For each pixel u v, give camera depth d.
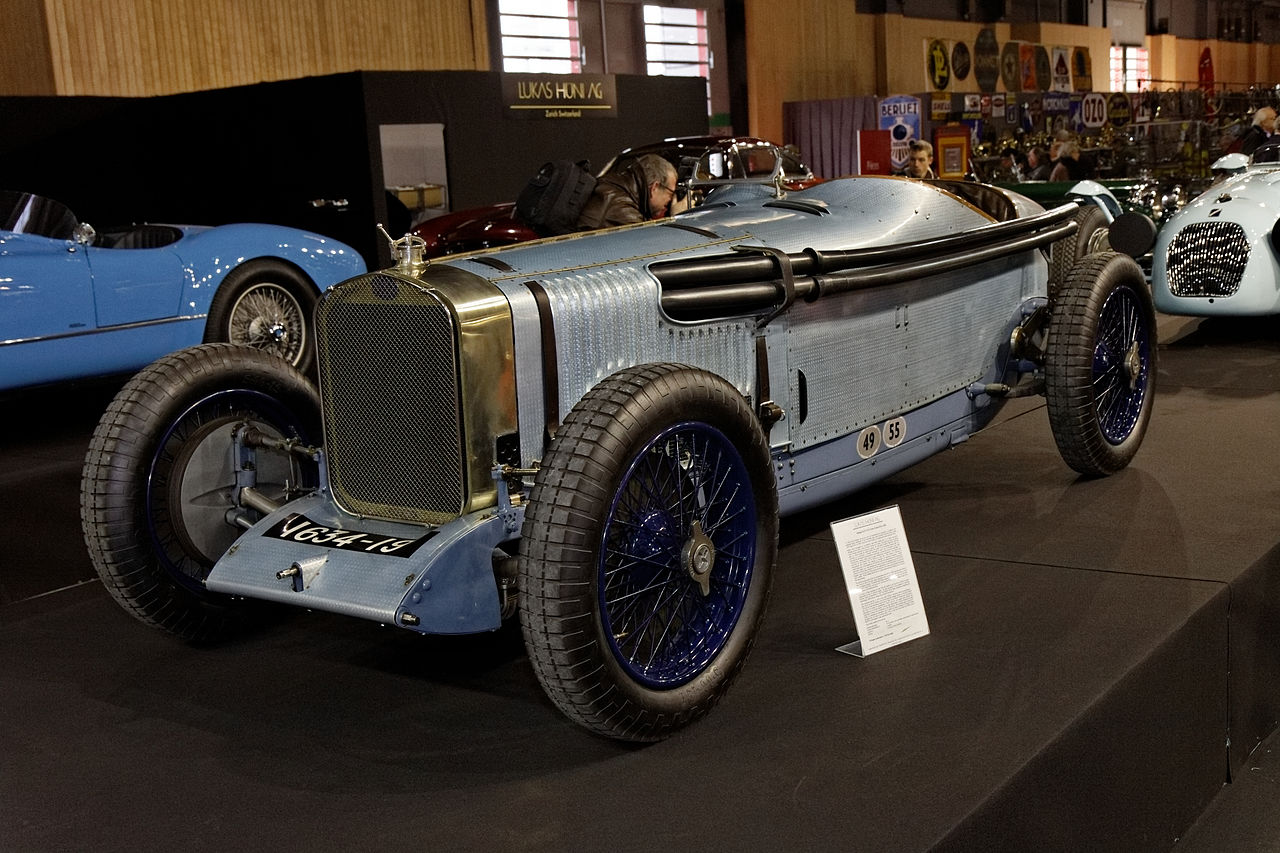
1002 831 1.90
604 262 2.48
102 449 2.51
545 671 1.98
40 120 8.94
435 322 2.19
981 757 1.98
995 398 3.51
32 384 5.06
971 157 13.53
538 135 9.64
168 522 2.59
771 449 2.73
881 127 13.95
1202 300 6.06
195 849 1.86
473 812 1.93
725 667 2.21
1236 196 6.09
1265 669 2.95
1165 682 2.42
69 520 4.04
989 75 20.33
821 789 1.92
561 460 1.98
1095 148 13.45
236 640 2.77
